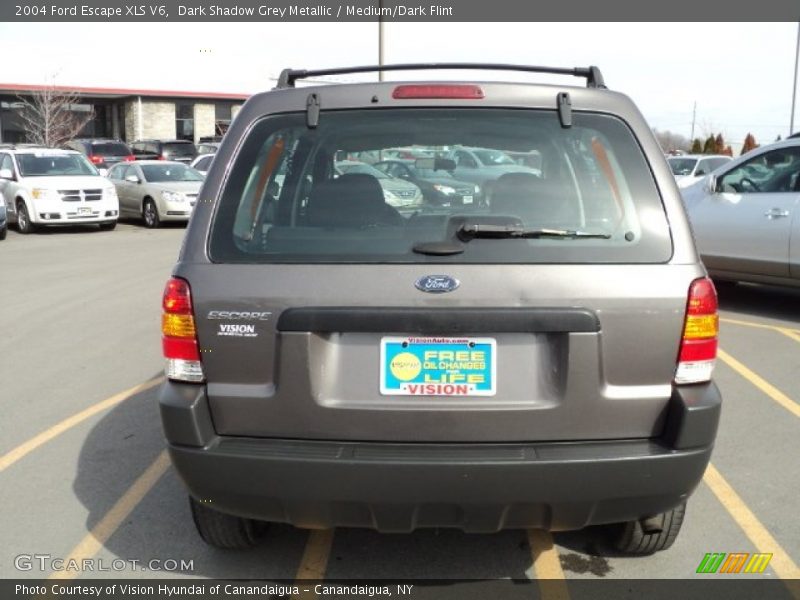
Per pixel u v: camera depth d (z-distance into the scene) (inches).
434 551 139.0
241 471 108.3
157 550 140.4
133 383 237.3
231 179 115.9
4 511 154.7
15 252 548.1
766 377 239.1
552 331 107.1
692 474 108.9
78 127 1561.3
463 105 118.2
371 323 107.0
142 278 427.5
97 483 167.3
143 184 754.8
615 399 108.5
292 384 108.8
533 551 138.3
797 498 158.1
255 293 109.0
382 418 108.8
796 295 370.6
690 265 109.9
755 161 327.6
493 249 108.8
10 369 253.0
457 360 108.3
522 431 108.5
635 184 113.3
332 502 108.0
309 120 118.6
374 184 114.7
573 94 119.0
